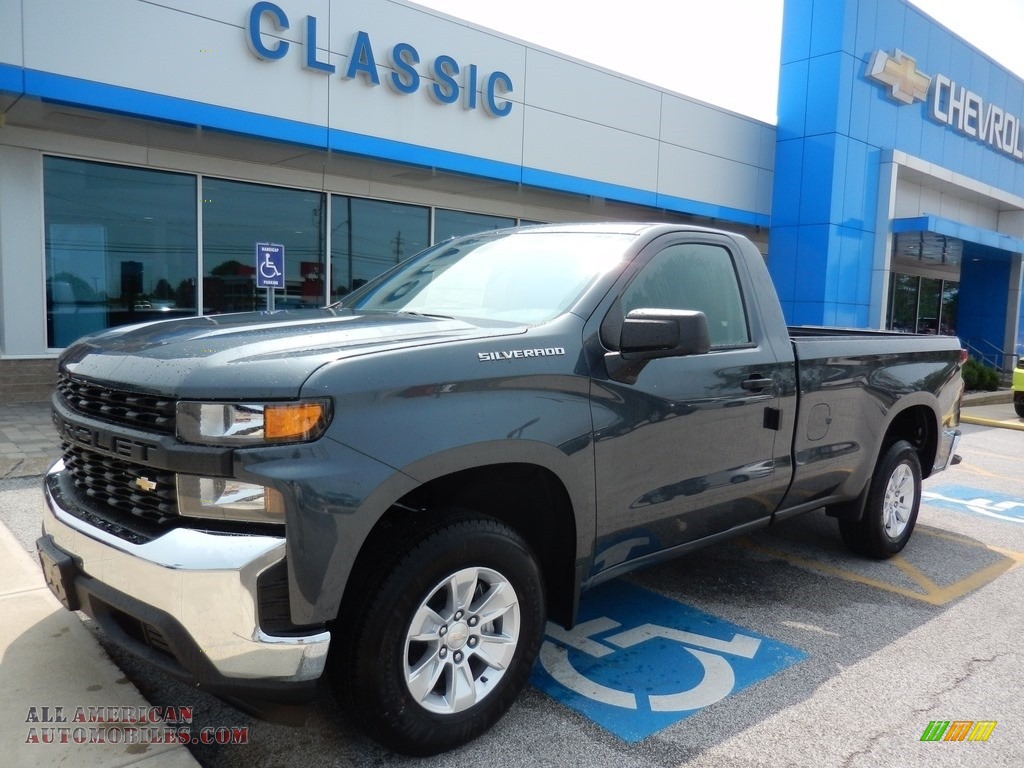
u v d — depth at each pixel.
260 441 2.33
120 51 8.85
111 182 10.24
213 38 9.54
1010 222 23.31
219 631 2.27
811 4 17.02
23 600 3.80
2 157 9.36
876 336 5.11
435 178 12.58
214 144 10.30
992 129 21.45
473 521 2.75
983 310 24.02
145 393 2.49
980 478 8.59
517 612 2.88
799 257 17.50
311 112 10.45
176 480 2.39
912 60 18.06
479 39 12.25
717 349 3.79
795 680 3.48
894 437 5.43
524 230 4.09
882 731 3.07
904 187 19.45
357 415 2.44
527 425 2.83
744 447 3.83
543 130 13.33
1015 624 4.21
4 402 9.58
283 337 2.73
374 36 10.99
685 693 3.32
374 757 2.76
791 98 17.47
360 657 2.50
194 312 11.02
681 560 5.11
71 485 2.98
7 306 9.55
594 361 3.12
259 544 2.29
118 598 2.47
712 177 16.56
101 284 10.29
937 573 5.04
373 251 12.91
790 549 5.41
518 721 3.05
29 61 8.27
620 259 3.42
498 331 2.95
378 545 2.62
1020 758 2.90
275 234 11.73
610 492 3.17
